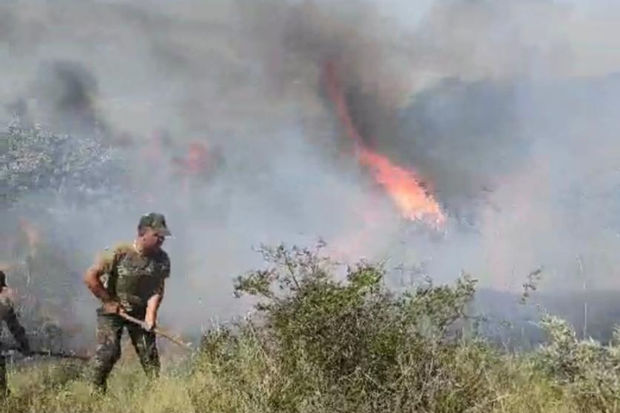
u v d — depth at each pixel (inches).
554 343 472.1
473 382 440.8
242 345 482.9
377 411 420.8
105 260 577.3
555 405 441.4
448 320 458.6
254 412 438.3
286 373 447.8
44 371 609.9
